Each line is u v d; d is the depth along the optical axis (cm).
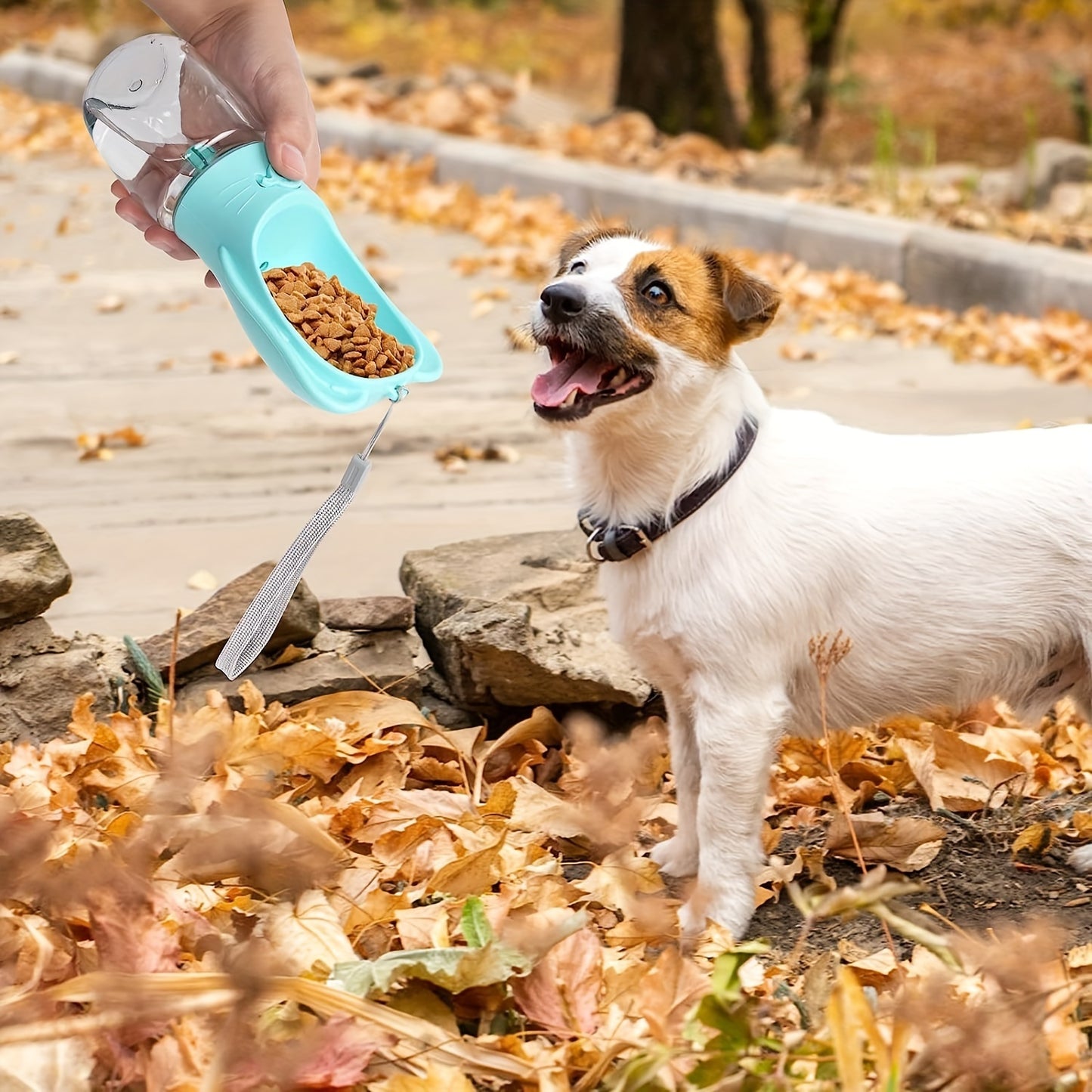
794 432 157
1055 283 290
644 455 154
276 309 149
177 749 160
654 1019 137
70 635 179
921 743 175
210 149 153
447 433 229
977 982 143
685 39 512
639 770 163
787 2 707
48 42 692
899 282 321
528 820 161
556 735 172
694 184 407
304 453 223
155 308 306
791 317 306
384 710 169
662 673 157
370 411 240
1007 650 157
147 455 222
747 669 154
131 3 883
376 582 189
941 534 155
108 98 156
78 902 140
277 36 165
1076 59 801
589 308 152
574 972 143
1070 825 164
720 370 154
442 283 325
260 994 135
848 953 151
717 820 155
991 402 245
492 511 206
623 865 157
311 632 174
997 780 168
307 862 150
